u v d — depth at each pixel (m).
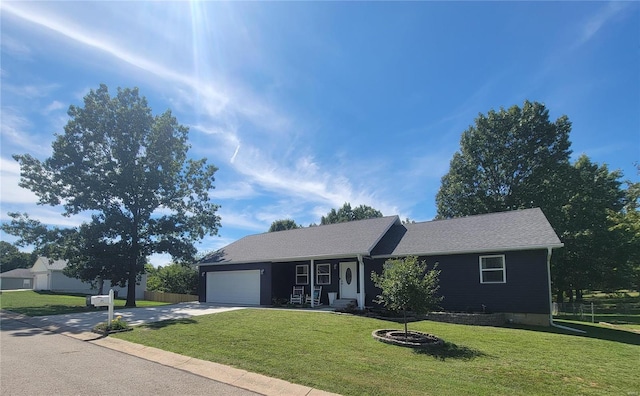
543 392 6.28
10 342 10.82
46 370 7.59
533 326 13.99
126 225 25.30
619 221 28.88
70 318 15.96
